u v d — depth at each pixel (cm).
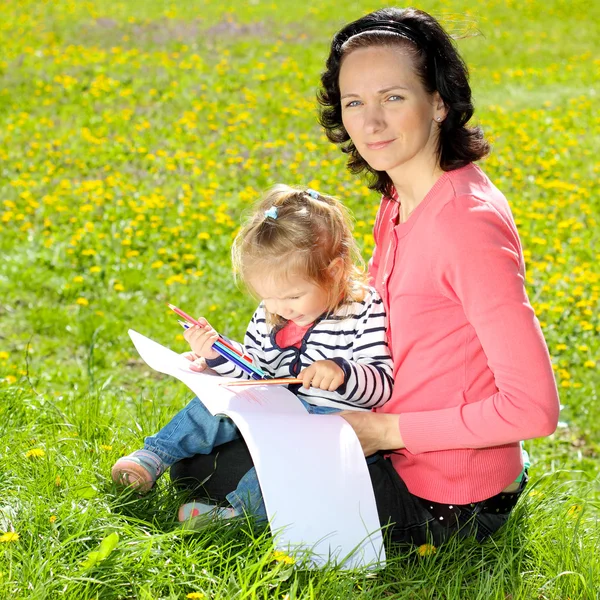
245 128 1506
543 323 812
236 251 390
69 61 1900
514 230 350
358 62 354
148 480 379
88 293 848
